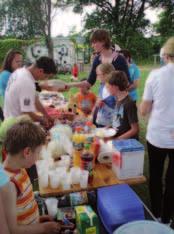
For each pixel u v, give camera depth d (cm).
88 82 365
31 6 1922
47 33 1770
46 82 357
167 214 253
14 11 2139
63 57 1616
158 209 257
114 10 2434
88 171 187
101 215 172
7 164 147
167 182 245
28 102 260
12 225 136
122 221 159
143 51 2402
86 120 306
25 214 151
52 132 248
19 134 145
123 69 327
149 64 2102
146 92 231
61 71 1602
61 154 216
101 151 211
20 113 265
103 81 301
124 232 143
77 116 329
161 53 228
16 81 260
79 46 1803
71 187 183
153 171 247
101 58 338
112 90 250
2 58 1644
